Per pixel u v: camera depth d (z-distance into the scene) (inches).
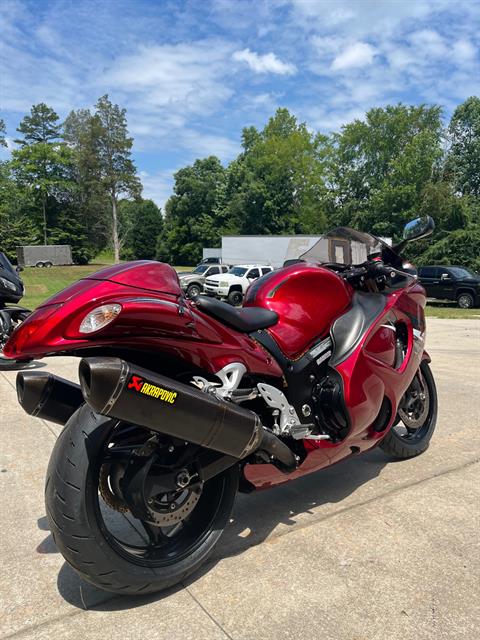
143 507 90.4
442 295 916.0
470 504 133.7
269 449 105.3
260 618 90.8
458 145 2255.2
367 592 97.9
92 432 88.3
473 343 415.2
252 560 109.0
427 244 1587.1
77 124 3181.6
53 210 2945.4
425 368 170.6
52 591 99.0
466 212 1614.2
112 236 3174.2
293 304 125.8
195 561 99.9
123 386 80.6
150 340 90.7
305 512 130.3
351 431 125.5
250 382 113.3
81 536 85.0
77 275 1962.4
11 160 2891.2
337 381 125.2
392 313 141.6
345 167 2247.8
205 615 91.7
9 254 2445.9
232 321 107.3
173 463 94.9
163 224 3656.5
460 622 89.7
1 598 97.0
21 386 101.0
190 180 3147.1
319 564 107.2
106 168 2896.2
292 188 2603.3
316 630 87.8
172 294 95.7
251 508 133.0
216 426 92.3
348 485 146.2
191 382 104.0
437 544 114.7
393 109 2171.5
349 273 145.6
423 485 145.4
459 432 189.8
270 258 1333.7
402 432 184.5
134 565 91.7
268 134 2874.0
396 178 1982.0
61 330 84.7
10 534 120.9
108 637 86.4
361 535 118.7
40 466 160.4
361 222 2011.6
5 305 294.7
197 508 108.0
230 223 2810.0
